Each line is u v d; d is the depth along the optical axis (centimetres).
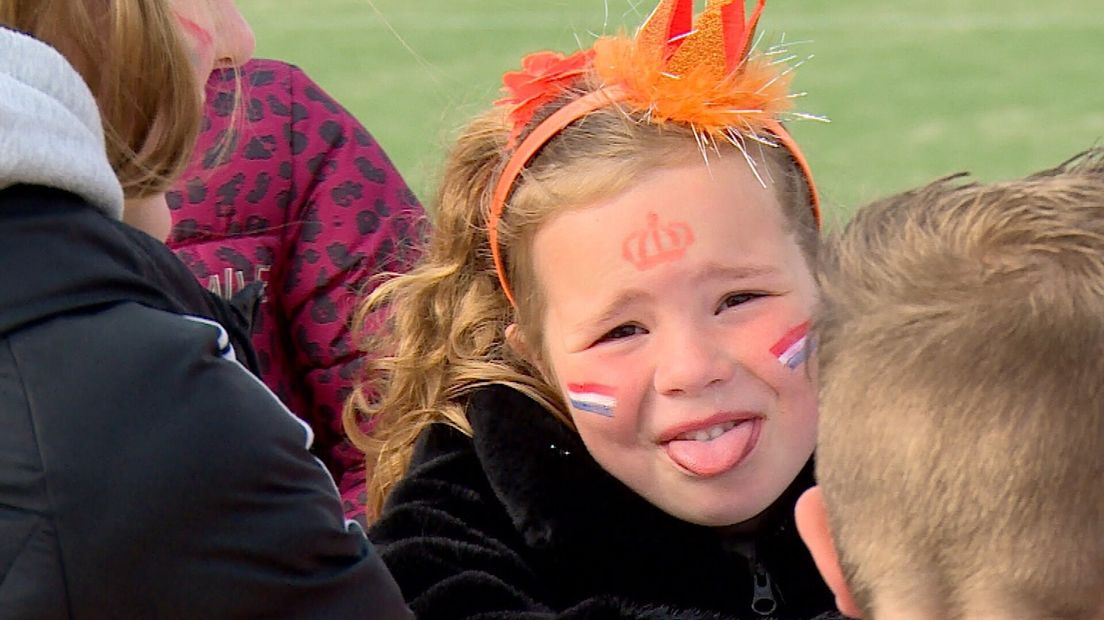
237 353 183
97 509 145
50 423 146
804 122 876
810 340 153
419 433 228
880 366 132
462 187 226
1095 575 122
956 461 125
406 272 272
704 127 195
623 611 199
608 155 195
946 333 129
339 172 292
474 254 227
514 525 206
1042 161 797
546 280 203
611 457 199
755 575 207
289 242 289
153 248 168
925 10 1150
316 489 158
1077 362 125
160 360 150
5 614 143
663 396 194
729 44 200
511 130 213
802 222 200
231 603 150
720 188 194
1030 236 134
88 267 153
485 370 220
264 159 286
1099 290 128
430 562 201
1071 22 1095
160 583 147
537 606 200
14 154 149
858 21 1124
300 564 154
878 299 135
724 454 194
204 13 200
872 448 130
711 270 192
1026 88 937
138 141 182
